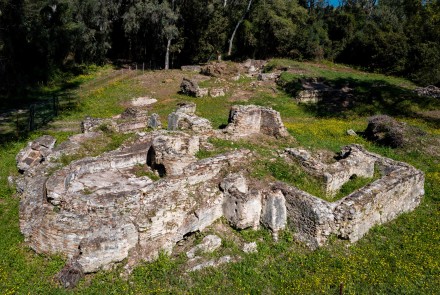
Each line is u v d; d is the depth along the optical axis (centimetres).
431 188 1523
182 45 4472
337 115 2672
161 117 2416
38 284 921
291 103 2916
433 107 2841
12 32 3359
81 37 3944
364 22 5441
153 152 1395
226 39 5491
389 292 940
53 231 978
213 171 1244
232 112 1745
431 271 1022
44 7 3556
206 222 1138
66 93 3122
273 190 1164
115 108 2681
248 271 994
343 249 1097
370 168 1473
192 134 1572
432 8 3334
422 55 3878
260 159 1384
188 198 1122
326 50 5031
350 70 4431
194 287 930
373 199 1171
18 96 3016
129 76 3781
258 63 4531
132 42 4734
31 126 2216
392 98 2989
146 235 1025
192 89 2994
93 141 1648
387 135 1970
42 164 1429
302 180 1307
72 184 1220
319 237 1094
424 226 1263
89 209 1020
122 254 982
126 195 1055
